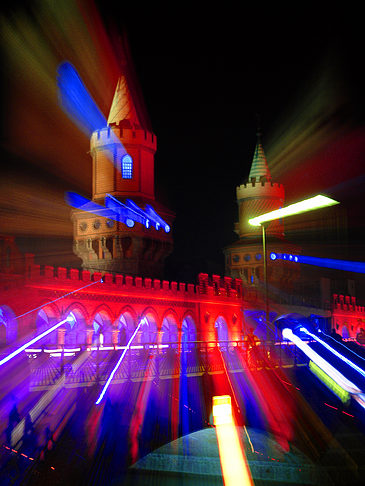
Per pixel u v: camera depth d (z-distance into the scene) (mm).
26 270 35469
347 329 78188
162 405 32844
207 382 37219
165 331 50000
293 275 68250
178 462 24922
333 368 47469
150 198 53250
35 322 35656
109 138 51875
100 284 41469
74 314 39938
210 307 55500
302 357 49656
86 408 28031
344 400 39156
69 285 38688
